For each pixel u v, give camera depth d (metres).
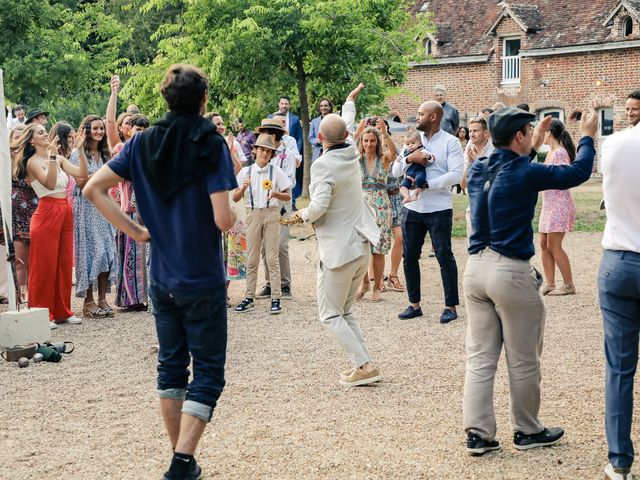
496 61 34.25
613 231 4.40
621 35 31.38
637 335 4.45
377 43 22.48
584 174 4.69
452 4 37.16
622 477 4.40
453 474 4.62
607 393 4.47
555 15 33.69
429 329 8.38
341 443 5.13
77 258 9.16
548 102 33.19
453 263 8.66
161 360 4.35
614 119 31.59
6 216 7.67
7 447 5.14
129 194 9.15
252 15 21.27
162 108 22.02
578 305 9.46
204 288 4.09
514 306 4.76
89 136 9.07
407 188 8.51
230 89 21.98
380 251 9.83
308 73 23.02
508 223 4.74
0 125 7.69
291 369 6.93
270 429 5.40
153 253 4.21
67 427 5.52
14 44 28.83
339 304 6.41
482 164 4.88
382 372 6.79
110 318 9.22
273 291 9.35
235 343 7.91
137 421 5.63
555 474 4.60
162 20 44.94
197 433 4.12
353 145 6.43
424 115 8.45
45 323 7.53
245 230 9.76
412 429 5.38
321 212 6.13
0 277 10.11
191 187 4.05
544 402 5.89
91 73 30.28
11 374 6.92
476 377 4.91
